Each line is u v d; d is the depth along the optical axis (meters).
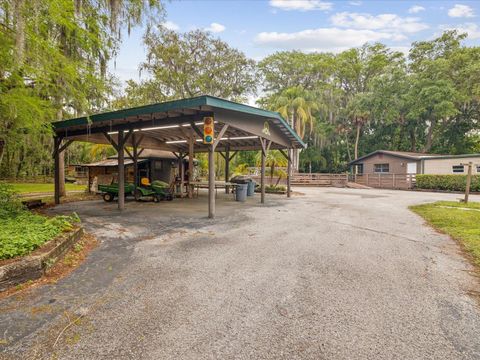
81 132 9.71
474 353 1.94
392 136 30.52
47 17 4.77
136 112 7.23
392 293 2.87
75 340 2.06
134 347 1.99
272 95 32.75
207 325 2.27
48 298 2.72
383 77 26.83
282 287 3.00
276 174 19.53
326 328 2.23
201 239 5.08
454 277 3.31
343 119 32.22
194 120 7.48
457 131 27.03
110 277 3.26
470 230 5.57
